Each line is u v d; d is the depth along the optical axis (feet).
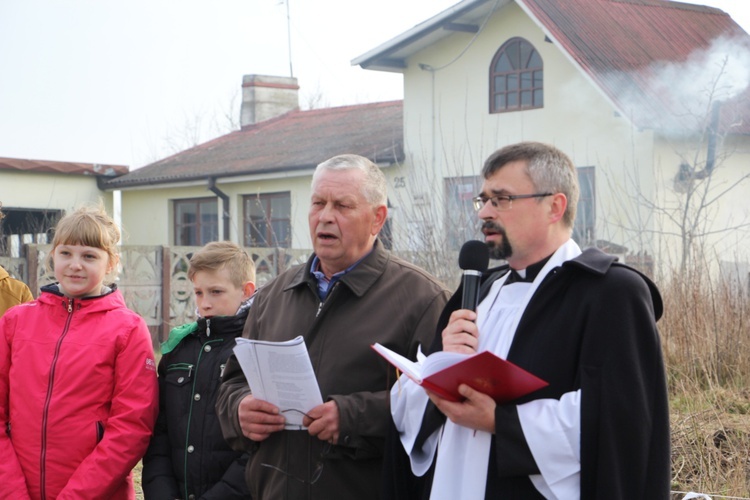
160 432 12.70
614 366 8.94
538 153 9.68
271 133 73.97
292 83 81.66
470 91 55.16
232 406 11.41
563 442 8.87
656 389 9.10
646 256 32.48
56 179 61.93
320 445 10.91
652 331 9.12
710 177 44.50
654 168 47.26
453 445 9.81
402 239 36.76
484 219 9.78
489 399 9.08
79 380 12.07
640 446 8.82
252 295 13.26
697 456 17.46
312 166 58.29
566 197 9.71
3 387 12.46
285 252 42.24
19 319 12.60
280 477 11.05
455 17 54.08
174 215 68.85
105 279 12.88
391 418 10.59
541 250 9.77
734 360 24.11
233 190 64.34
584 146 50.42
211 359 12.57
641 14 57.52
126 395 12.16
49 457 11.96
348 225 11.13
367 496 10.95
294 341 10.14
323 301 11.45
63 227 12.48
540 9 51.37
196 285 12.88
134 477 20.45
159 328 38.40
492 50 54.24
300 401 10.55
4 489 11.89
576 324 9.23
